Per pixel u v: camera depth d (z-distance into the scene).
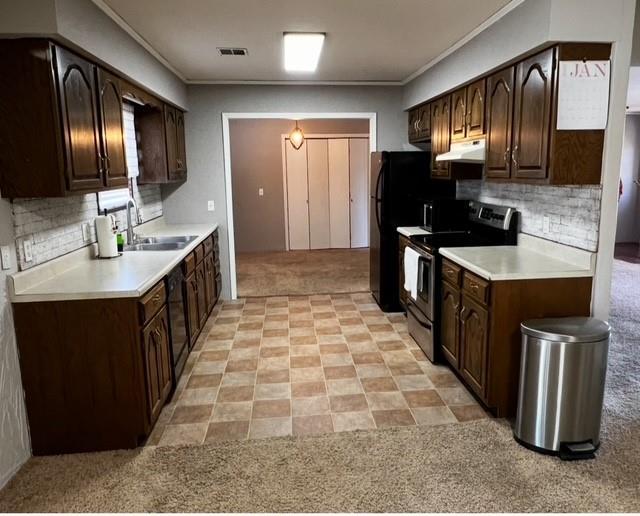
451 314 3.15
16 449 2.27
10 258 2.27
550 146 2.50
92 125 2.60
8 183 2.22
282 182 8.28
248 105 4.98
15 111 2.19
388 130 5.23
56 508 2.00
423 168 4.55
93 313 2.32
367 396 2.97
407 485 2.10
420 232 4.13
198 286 3.91
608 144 2.51
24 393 2.35
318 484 2.12
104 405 2.40
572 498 2.00
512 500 1.99
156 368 2.63
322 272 6.62
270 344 3.89
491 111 3.16
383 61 4.11
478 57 3.20
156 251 3.41
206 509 1.98
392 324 4.35
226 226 5.16
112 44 2.77
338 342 3.92
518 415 2.41
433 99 4.30
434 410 2.78
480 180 4.05
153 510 1.98
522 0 2.60
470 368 2.88
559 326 2.34
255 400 2.94
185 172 4.94
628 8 2.39
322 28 3.13
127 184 3.17
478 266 2.71
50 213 2.66
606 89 2.46
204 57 3.86
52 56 2.18
